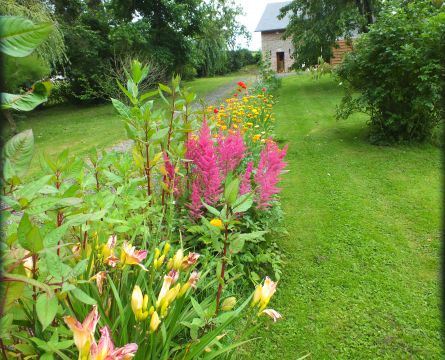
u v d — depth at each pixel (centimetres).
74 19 1582
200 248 249
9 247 82
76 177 145
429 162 516
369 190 439
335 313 241
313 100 1155
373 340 218
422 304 245
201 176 253
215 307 141
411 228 345
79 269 87
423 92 526
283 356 209
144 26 1525
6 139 76
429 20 512
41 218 118
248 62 3750
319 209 393
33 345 102
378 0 1277
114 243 129
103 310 121
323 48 1434
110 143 814
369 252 308
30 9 831
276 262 271
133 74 190
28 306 103
